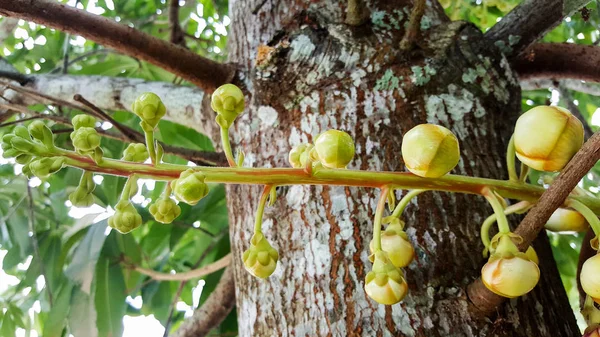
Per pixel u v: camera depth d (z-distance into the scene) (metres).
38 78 0.53
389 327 0.27
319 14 0.37
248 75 0.39
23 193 0.67
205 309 0.53
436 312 0.27
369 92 0.34
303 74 0.35
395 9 0.37
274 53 0.36
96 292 0.55
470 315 0.26
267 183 0.22
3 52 0.84
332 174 0.22
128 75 0.66
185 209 0.61
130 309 0.68
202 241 0.70
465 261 0.28
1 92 0.50
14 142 0.20
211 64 0.39
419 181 0.23
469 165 0.32
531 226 0.21
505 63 0.36
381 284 0.22
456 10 0.68
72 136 0.20
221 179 0.22
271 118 0.35
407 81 0.34
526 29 0.39
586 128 0.55
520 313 0.27
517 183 0.23
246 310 0.32
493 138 0.33
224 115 0.23
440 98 0.33
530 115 0.23
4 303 0.70
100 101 0.51
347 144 0.21
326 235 0.30
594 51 0.40
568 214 0.29
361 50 0.35
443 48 0.35
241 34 0.42
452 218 0.29
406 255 0.25
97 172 0.21
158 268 0.65
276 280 0.31
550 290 0.29
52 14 0.35
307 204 0.31
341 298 0.28
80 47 0.84
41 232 0.65
